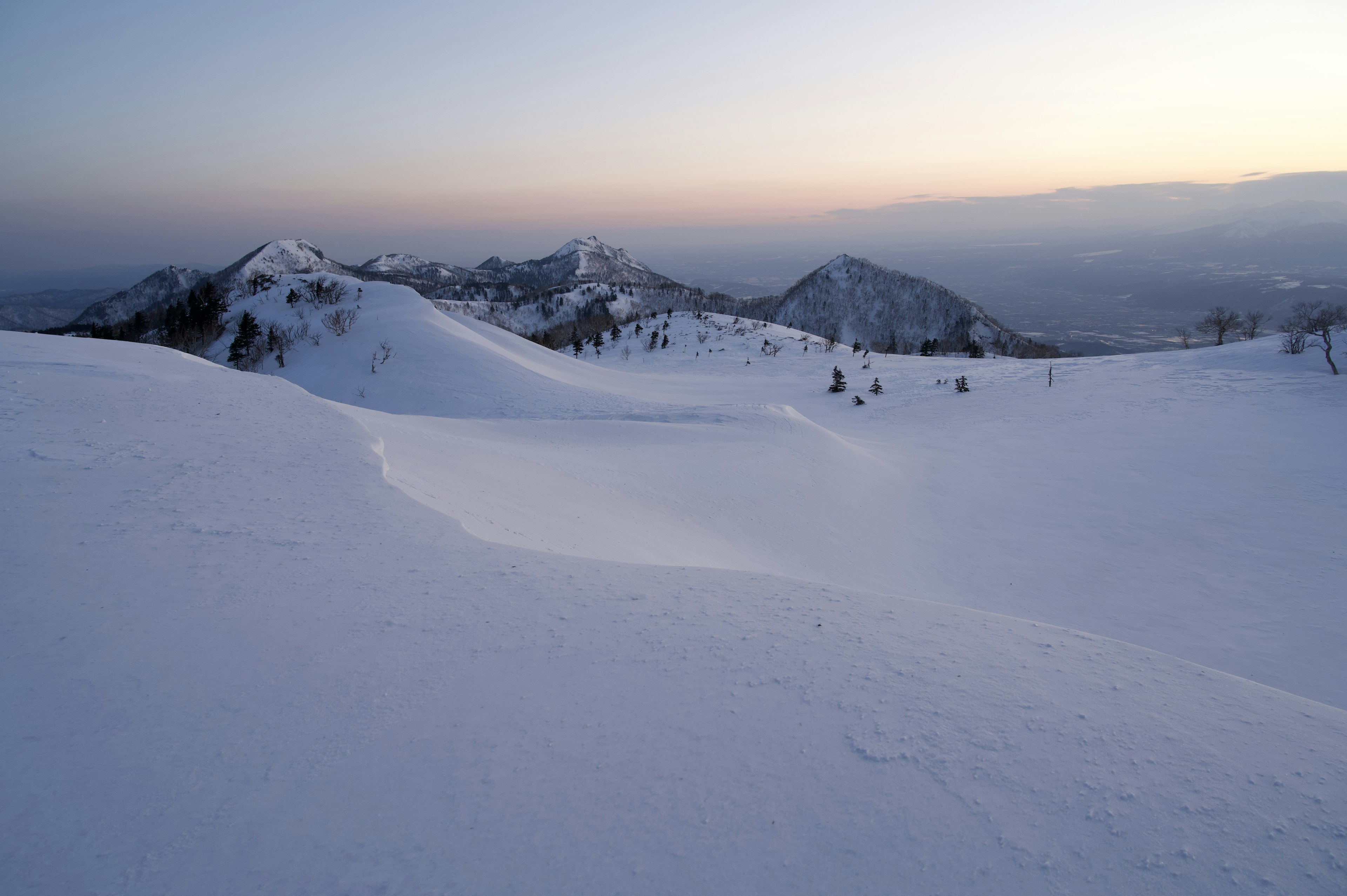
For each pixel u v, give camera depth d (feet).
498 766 9.16
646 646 12.53
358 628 12.87
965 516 60.18
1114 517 58.80
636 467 52.08
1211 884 7.05
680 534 38.78
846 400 147.23
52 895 7.12
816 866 7.47
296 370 150.61
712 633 13.15
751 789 8.70
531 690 10.95
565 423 69.36
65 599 13.26
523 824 8.13
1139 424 91.71
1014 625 14.02
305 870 7.48
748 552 40.52
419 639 12.55
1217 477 66.49
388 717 10.19
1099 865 7.37
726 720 10.12
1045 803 8.29
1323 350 110.52
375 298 201.57
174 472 21.18
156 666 11.28
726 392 168.86
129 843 7.82
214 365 38.96
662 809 8.39
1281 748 9.25
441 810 8.38
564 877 7.33
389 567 15.87
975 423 107.76
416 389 134.31
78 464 20.98
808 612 14.40
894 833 7.91
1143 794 8.37
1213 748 9.29
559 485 40.86
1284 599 41.73
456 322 191.93
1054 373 141.08
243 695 10.62
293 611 13.39
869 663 11.91
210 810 8.34
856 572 43.70
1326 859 7.23
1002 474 75.05
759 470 58.59
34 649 11.55
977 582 45.78
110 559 15.06
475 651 12.19
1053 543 53.67
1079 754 9.18
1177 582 45.37
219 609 13.28
